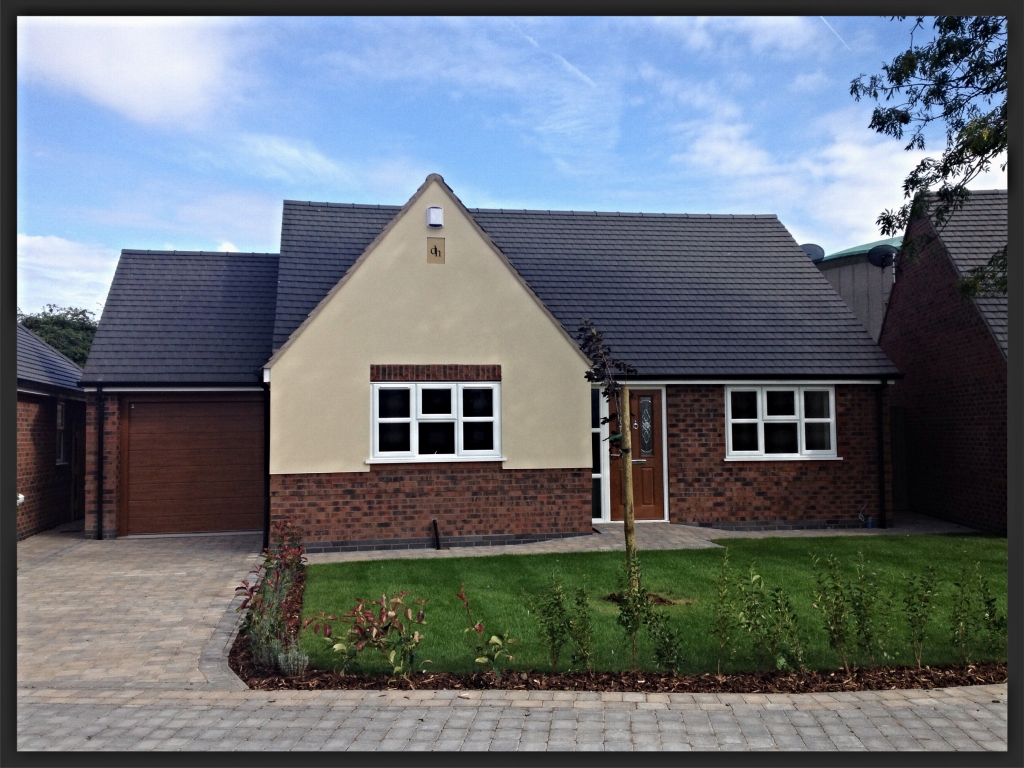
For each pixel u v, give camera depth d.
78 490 17.95
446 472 12.95
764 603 6.72
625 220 18.95
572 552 11.88
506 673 6.22
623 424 8.92
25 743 4.99
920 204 13.26
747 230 19.17
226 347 15.26
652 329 15.53
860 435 15.39
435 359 13.02
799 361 15.26
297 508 12.44
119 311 15.45
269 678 6.23
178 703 5.72
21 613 8.52
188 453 15.05
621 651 6.74
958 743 4.93
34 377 14.66
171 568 11.17
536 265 16.88
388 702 5.69
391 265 12.96
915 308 17.05
